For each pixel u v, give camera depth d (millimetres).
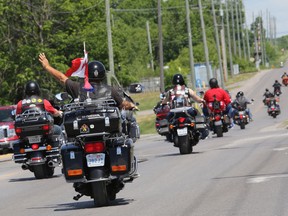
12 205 26969
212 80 59375
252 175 28734
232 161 35656
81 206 24375
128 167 23156
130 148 23266
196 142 43562
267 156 36625
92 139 23078
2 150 74125
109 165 23391
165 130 43406
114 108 23203
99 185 23047
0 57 110062
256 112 122688
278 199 21953
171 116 43125
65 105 23359
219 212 20391
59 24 124500
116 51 135875
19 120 37281
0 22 111750
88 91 23828
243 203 21734
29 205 26344
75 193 28969
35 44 111250
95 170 23078
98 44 130375
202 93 59656
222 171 31406
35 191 31516
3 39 112375
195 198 23750
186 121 42688
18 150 37594
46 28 113000
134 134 33969
